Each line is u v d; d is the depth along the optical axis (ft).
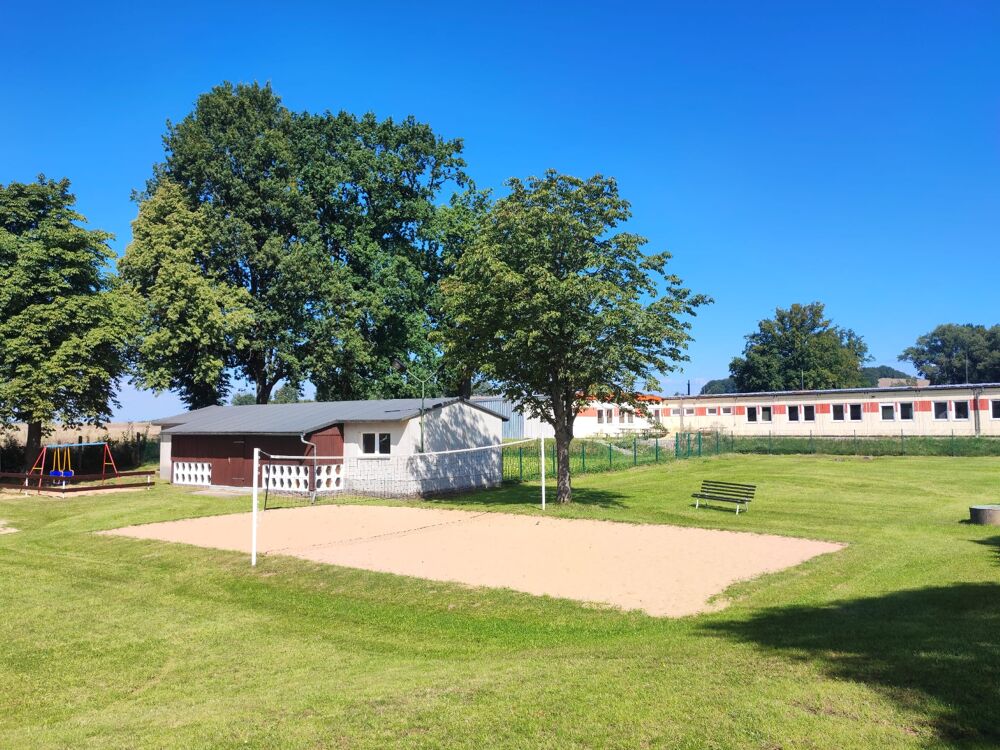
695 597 38.04
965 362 328.49
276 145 142.82
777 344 296.51
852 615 31.83
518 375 72.28
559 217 65.82
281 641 34.50
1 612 40.75
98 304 118.52
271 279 145.89
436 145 154.61
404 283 147.64
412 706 21.89
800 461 142.10
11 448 137.18
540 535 57.72
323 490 92.22
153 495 96.43
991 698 18.81
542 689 22.25
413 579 43.83
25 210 118.21
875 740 16.81
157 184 146.51
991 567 41.98
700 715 18.97
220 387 150.92
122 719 24.70
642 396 76.43
